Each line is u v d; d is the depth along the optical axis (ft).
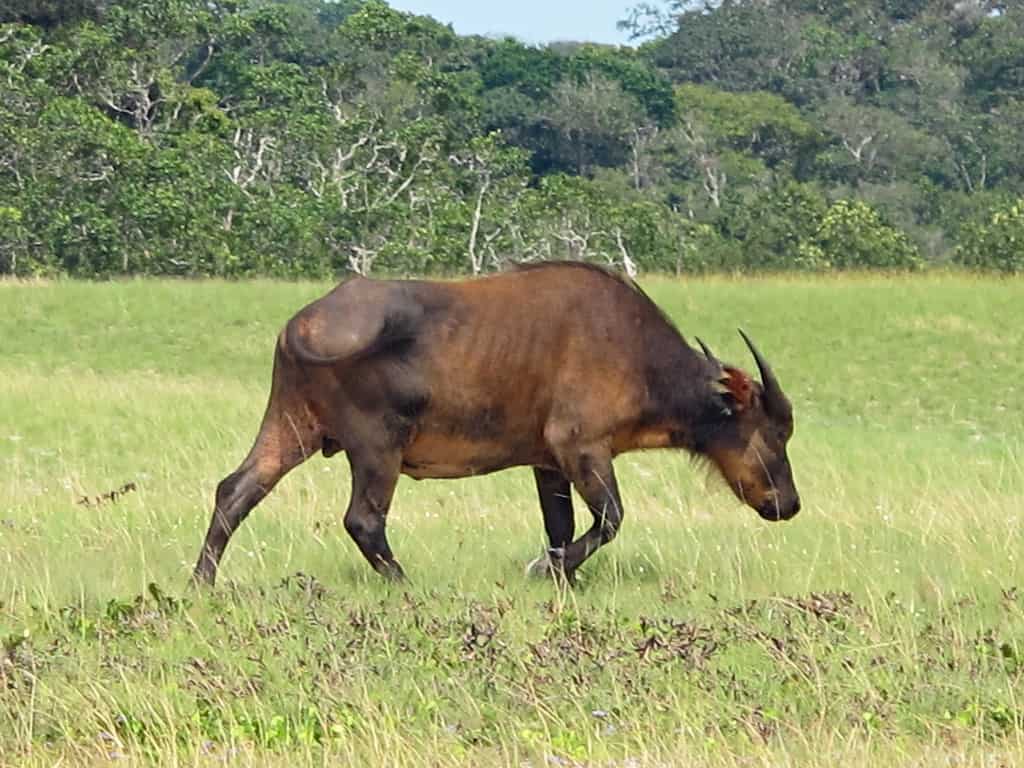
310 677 86.02
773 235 483.51
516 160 470.39
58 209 403.13
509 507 138.10
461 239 431.43
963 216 609.01
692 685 86.33
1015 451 185.26
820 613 98.17
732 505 141.69
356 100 504.84
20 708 81.30
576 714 82.84
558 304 112.78
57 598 102.27
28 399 199.93
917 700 85.05
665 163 650.84
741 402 118.42
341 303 108.58
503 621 97.50
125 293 306.55
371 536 109.19
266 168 465.47
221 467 158.40
